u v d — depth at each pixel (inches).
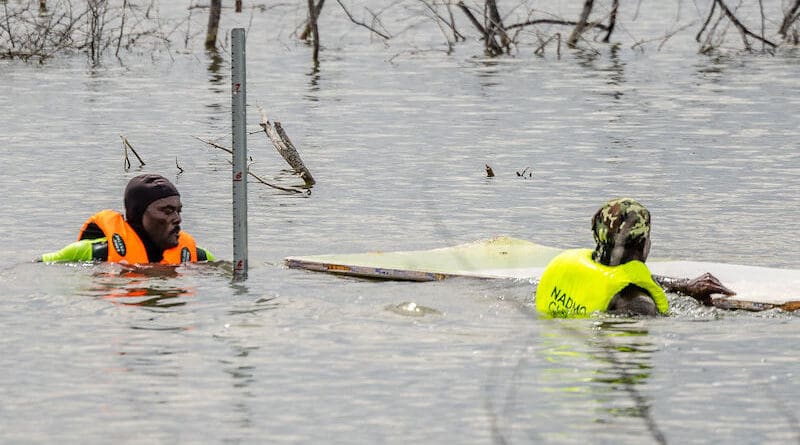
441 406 895.7
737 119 2765.7
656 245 1588.3
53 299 1192.2
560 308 1173.1
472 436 836.6
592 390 930.1
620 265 1163.3
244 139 1316.4
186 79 3506.4
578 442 824.3
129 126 2647.6
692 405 896.9
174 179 2069.4
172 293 1229.1
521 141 2471.7
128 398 910.4
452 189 1989.4
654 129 2625.5
